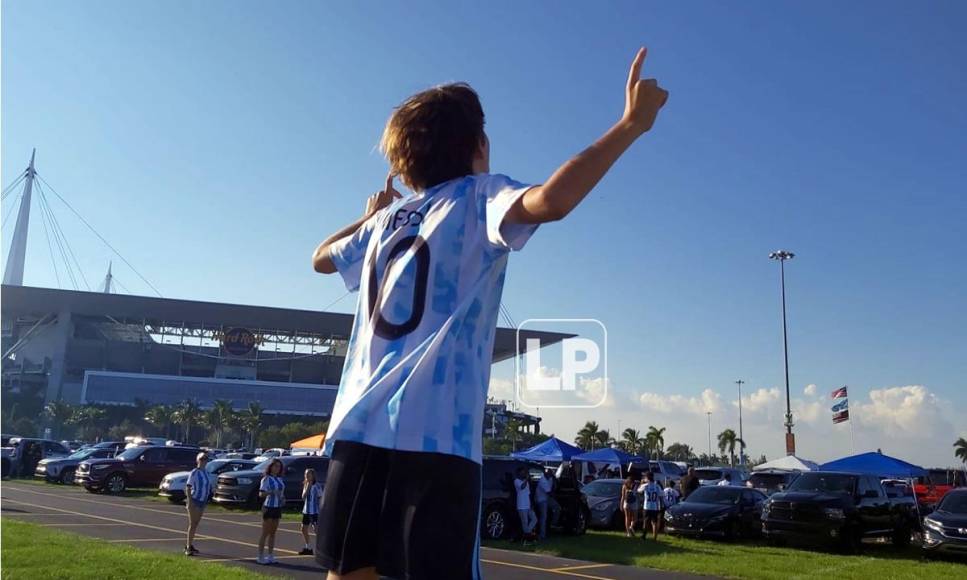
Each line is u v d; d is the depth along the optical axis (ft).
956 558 56.49
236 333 360.28
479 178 5.61
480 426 5.26
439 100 6.00
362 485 5.19
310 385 349.61
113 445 132.77
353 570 5.10
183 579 26.73
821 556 55.06
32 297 334.65
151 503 79.97
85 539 36.91
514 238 5.11
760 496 70.33
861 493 63.52
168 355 367.04
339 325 369.71
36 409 335.26
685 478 80.48
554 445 90.48
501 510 58.29
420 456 5.00
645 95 4.86
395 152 6.05
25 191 327.88
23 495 80.74
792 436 132.16
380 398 5.19
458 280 5.38
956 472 115.03
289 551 45.11
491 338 5.51
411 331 5.32
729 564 47.73
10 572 25.72
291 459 78.33
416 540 4.88
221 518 66.49
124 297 342.03
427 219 5.61
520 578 39.52
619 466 105.40
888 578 43.55
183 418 304.91
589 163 4.71
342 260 6.39
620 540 62.90
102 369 357.82
